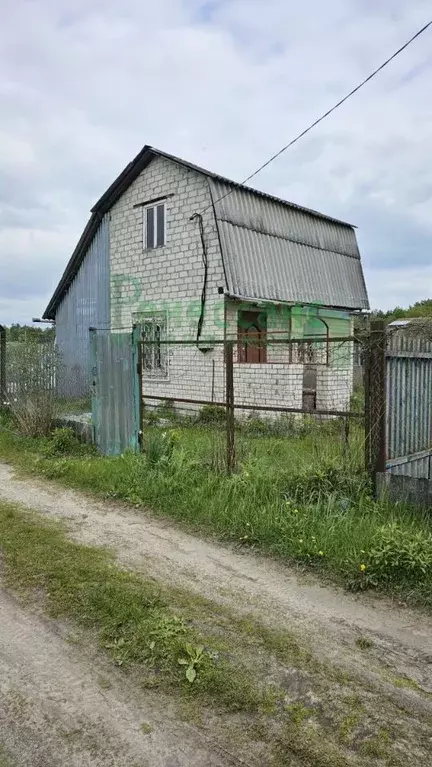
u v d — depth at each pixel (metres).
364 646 3.04
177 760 2.20
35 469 7.18
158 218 12.89
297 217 13.59
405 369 5.48
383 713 2.48
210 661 2.84
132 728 2.38
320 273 13.73
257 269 11.95
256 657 2.90
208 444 6.81
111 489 6.05
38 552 4.25
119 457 7.30
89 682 2.70
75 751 2.25
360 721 2.43
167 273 12.64
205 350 11.79
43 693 2.62
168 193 12.46
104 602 3.43
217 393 11.62
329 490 5.11
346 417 5.81
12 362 9.96
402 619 3.35
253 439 7.07
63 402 9.77
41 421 9.05
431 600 3.50
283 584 3.81
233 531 4.71
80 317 15.53
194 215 11.84
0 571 3.93
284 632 3.16
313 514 4.73
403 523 4.51
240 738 2.32
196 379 12.08
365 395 5.06
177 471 6.04
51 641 3.06
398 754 2.23
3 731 2.37
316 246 13.91
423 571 3.67
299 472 5.38
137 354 7.39
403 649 3.02
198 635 3.10
